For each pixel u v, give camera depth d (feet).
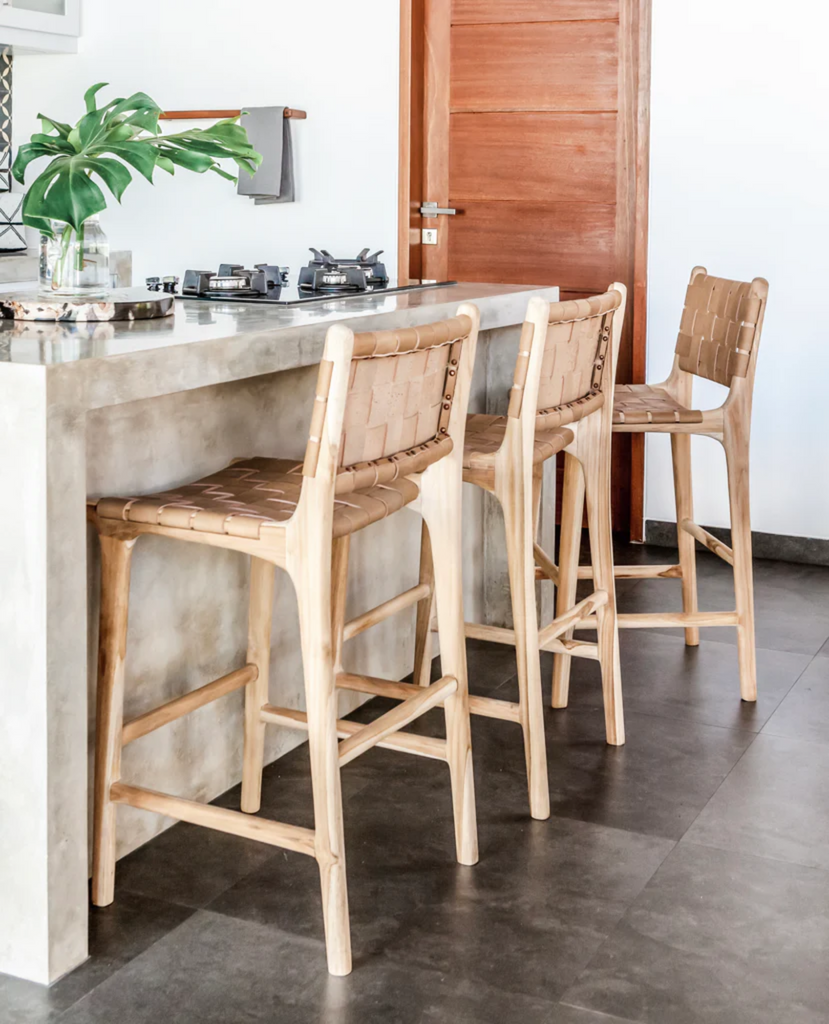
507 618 11.22
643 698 9.77
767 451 14.01
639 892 6.74
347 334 5.34
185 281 9.22
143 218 14.97
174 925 6.37
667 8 13.58
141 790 6.42
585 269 14.44
